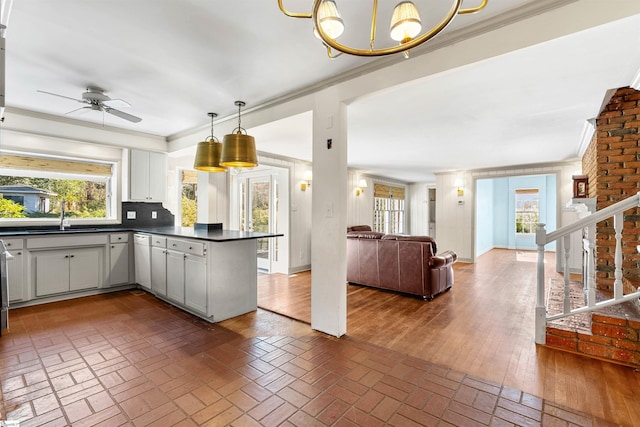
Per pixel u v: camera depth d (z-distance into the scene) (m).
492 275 5.78
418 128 3.96
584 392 1.97
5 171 3.95
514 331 3.00
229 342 2.73
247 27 2.05
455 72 2.33
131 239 4.52
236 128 3.50
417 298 4.22
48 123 3.88
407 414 1.76
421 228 10.12
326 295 2.93
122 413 1.76
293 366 2.30
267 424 1.68
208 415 1.75
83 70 2.68
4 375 2.15
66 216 4.44
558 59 2.16
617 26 1.71
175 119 4.06
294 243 5.95
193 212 5.96
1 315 2.88
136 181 4.74
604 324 2.40
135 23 2.01
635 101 3.10
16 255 3.55
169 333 2.92
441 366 2.31
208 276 3.18
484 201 9.18
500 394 1.95
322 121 2.92
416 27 1.25
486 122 3.71
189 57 2.46
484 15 1.95
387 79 2.48
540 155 5.62
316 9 1.13
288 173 5.84
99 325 3.10
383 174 8.37
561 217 6.18
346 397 1.92
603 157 3.24
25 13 1.90
